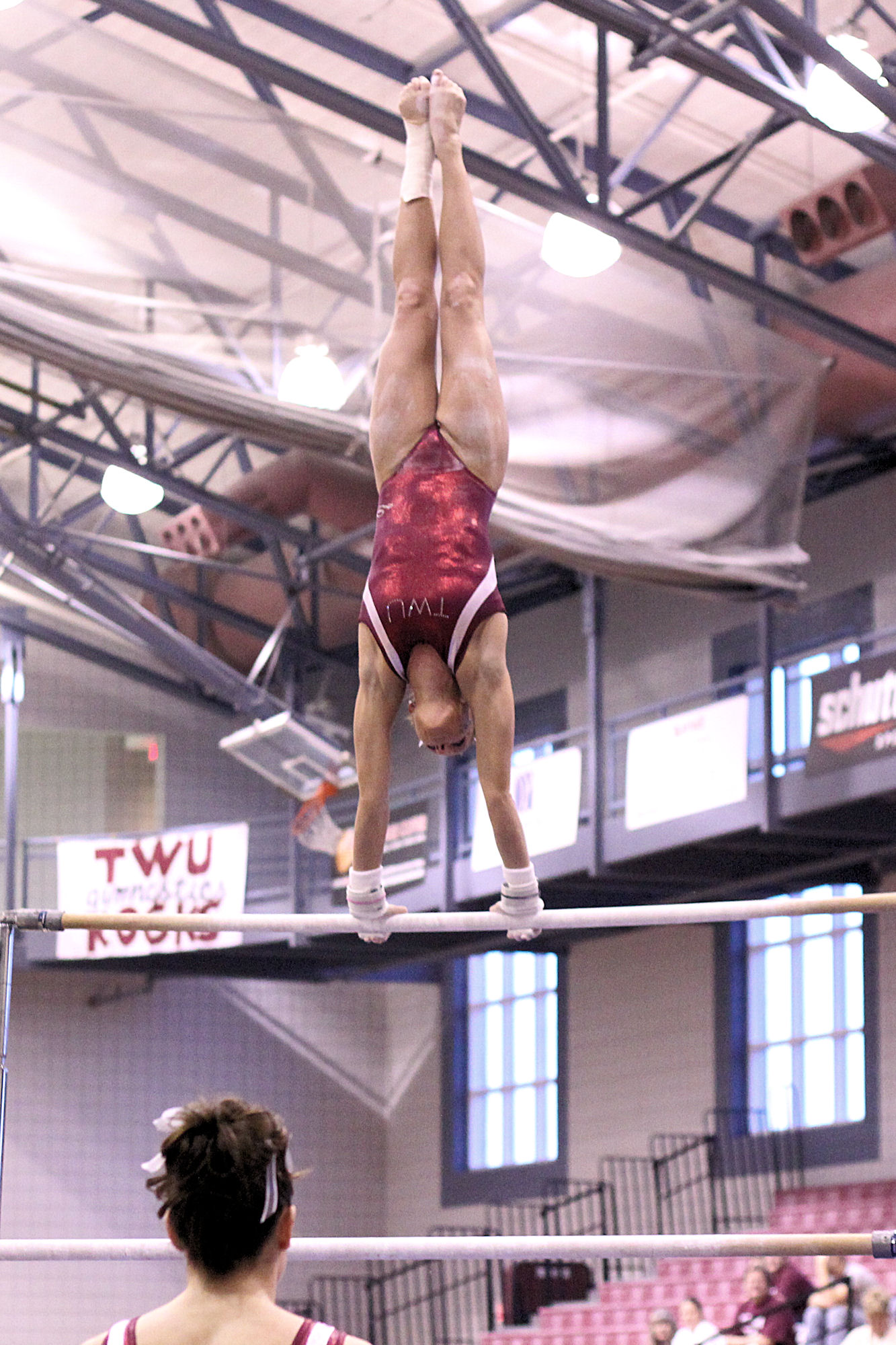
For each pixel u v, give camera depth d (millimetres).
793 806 15617
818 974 18906
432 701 5121
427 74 15492
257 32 15164
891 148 12867
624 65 14836
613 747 18469
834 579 18906
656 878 17828
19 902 21234
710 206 16766
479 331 5410
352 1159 24125
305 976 22438
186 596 21891
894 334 15188
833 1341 13492
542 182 13242
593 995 21734
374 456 5398
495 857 18406
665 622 20922
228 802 24359
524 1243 5215
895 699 14883
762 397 14125
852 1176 17938
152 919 5840
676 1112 20172
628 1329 17344
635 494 13492
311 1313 22844
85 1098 22688
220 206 11883
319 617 22234
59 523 20156
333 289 12023
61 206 11539
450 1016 23625
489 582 5133
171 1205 3074
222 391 11789
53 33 11422
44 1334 21641
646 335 13617
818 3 14211
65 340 11531
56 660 23719
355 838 5496
